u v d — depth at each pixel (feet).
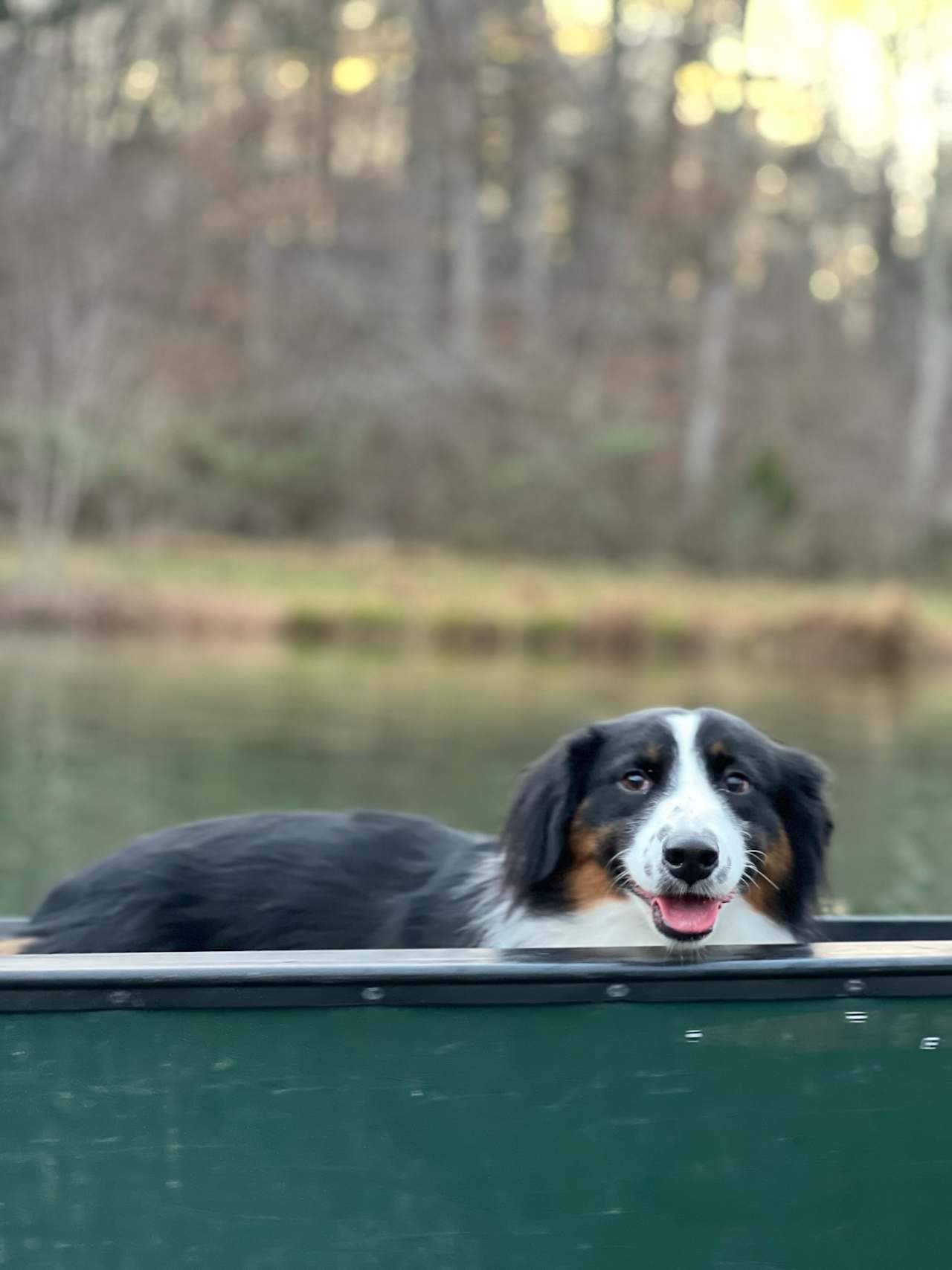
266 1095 9.39
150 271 133.80
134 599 81.25
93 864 14.16
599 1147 9.68
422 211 166.30
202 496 131.44
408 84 167.84
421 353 149.79
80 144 123.54
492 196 180.24
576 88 170.71
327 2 165.58
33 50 128.77
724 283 153.79
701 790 12.58
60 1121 9.25
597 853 12.84
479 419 145.18
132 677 59.26
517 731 47.01
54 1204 9.30
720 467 146.30
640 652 78.74
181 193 146.30
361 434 141.18
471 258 158.10
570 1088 9.62
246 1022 9.33
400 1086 9.48
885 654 75.66
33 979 9.12
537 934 13.09
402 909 13.60
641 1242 9.76
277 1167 9.43
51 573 90.63
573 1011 9.58
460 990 9.45
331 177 164.14
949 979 9.90
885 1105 9.90
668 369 158.51
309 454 138.82
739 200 160.56
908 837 30.66
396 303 153.99
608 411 150.71
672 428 150.51
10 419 109.19
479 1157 9.59
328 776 37.81
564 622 80.07
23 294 108.06
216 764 39.27
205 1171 9.38
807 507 138.00
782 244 171.01
